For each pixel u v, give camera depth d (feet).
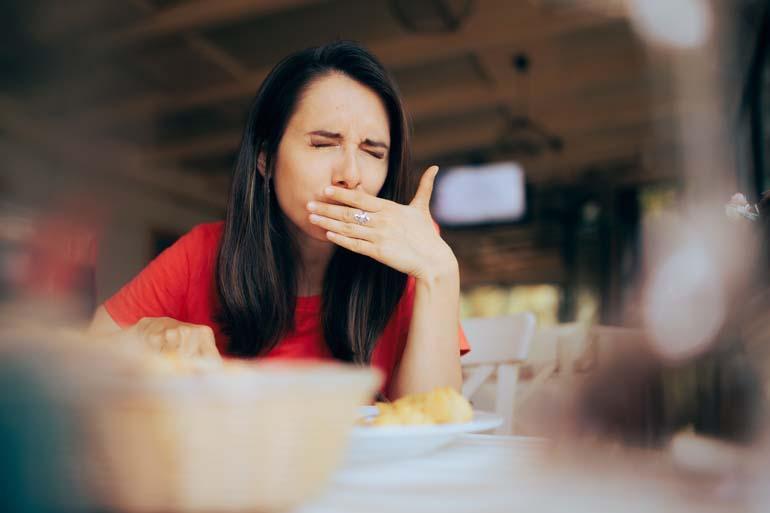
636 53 21.74
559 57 22.33
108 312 4.58
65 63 21.09
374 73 4.02
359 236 3.63
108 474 1.20
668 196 30.30
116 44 19.93
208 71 22.34
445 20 19.27
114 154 28.27
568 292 38.88
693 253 1.67
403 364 3.70
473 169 27.45
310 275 4.40
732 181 13.41
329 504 1.48
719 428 1.56
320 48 4.09
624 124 28.12
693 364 1.59
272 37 20.71
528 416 4.62
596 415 1.67
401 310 4.54
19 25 18.90
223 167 32.73
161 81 22.80
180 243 4.85
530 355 6.27
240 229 4.24
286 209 4.04
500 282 64.54
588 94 25.25
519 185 27.09
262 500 1.28
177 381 1.20
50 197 25.21
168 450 1.20
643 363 1.63
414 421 2.29
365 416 2.41
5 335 1.13
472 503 1.49
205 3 18.24
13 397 1.09
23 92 22.81
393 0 18.58
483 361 5.44
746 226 1.76
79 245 26.17
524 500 1.50
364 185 3.93
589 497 1.47
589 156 32.27
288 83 4.01
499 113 27.30
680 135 24.08
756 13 11.67
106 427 1.19
